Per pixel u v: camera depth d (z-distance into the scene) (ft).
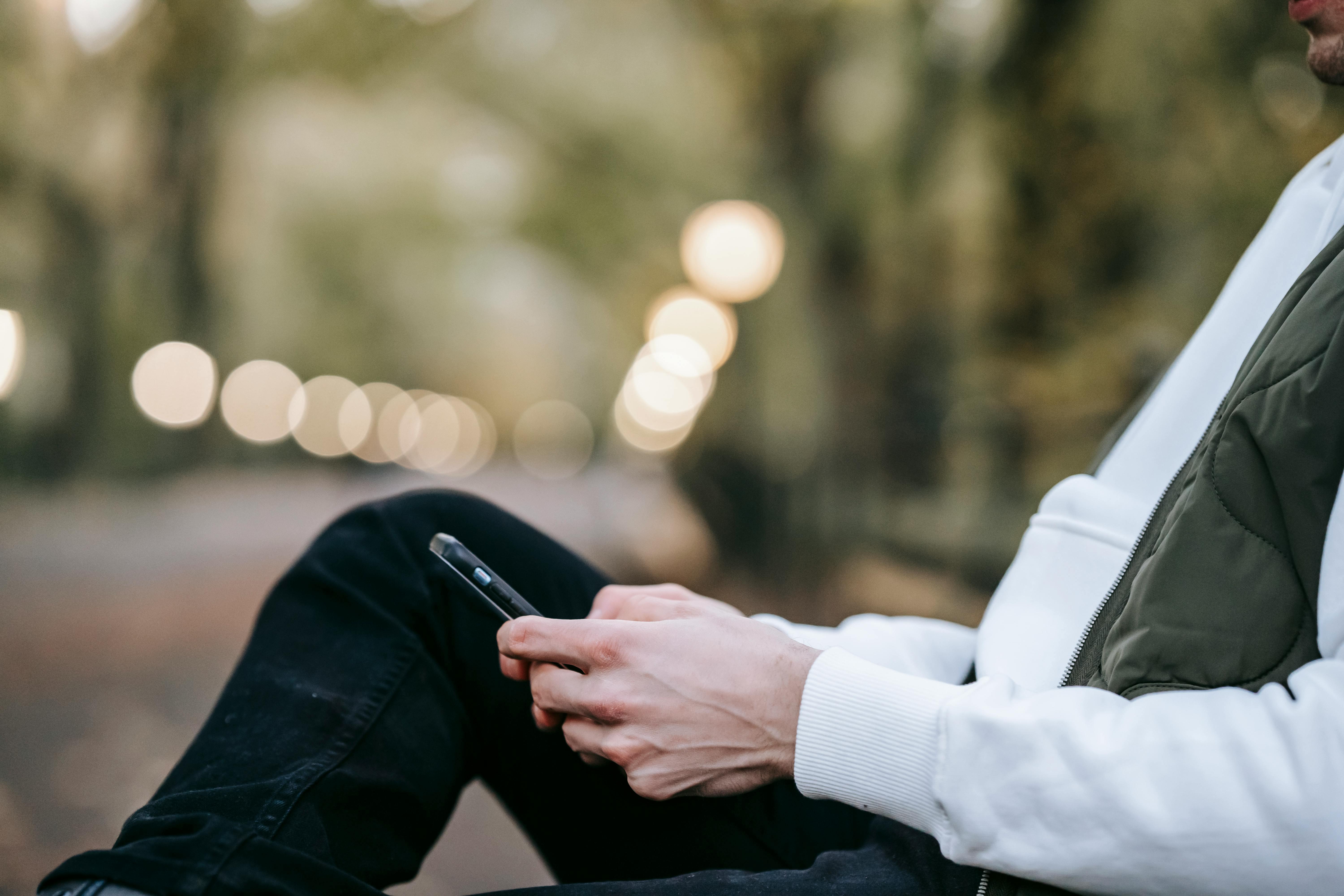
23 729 12.85
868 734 2.31
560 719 2.68
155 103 49.21
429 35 48.24
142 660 17.80
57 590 28.14
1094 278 19.10
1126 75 17.93
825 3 31.12
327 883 2.16
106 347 57.00
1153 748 1.98
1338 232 2.40
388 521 3.14
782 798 3.10
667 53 42.75
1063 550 2.93
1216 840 1.89
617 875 3.01
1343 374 2.09
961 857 2.15
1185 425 2.93
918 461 26.03
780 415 32.45
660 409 63.05
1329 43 2.96
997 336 20.86
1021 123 19.79
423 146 62.18
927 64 25.35
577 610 3.25
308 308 88.22
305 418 133.59
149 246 54.95
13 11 42.55
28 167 47.14
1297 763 1.87
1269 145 16.96
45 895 2.12
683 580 31.12
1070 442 18.74
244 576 31.81
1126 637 2.27
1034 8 18.99
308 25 47.85
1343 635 1.99
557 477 135.44
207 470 87.45
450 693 2.93
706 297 34.78
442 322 109.60
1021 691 2.33
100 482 60.70
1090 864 1.99
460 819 9.71
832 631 3.54
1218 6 17.07
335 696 2.67
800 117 32.86
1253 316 2.95
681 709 2.43
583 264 53.78
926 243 26.18
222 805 2.33
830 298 31.78
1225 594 2.16
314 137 61.52
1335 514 2.04
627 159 46.52
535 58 47.44
